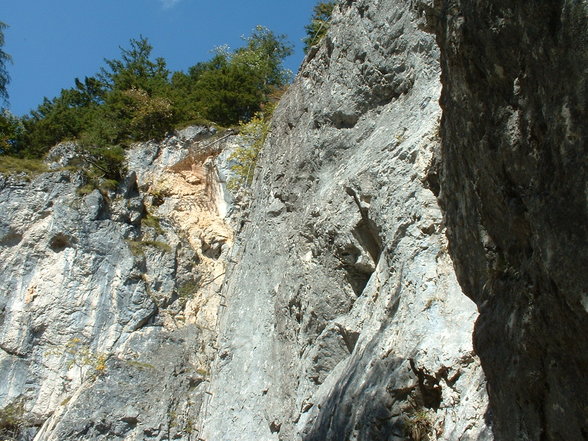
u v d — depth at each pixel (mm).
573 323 4430
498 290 5445
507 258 5348
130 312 21906
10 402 20875
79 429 18375
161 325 21875
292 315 13430
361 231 11742
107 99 29828
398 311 9727
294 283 13359
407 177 10812
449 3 5578
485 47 5078
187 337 21188
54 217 23203
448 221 6441
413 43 12703
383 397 8672
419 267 9750
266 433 13086
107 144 25969
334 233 12250
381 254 11047
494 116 5117
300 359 12633
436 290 9289
